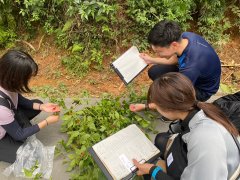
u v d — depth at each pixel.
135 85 3.96
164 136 2.58
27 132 2.64
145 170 2.10
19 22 4.48
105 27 3.94
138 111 3.31
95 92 3.84
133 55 3.13
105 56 4.20
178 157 1.96
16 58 2.18
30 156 2.78
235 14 4.64
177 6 4.09
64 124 3.15
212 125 1.64
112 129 3.04
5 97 2.44
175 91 1.66
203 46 2.73
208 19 4.36
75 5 3.89
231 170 1.69
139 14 3.97
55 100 3.50
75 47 4.02
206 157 1.54
